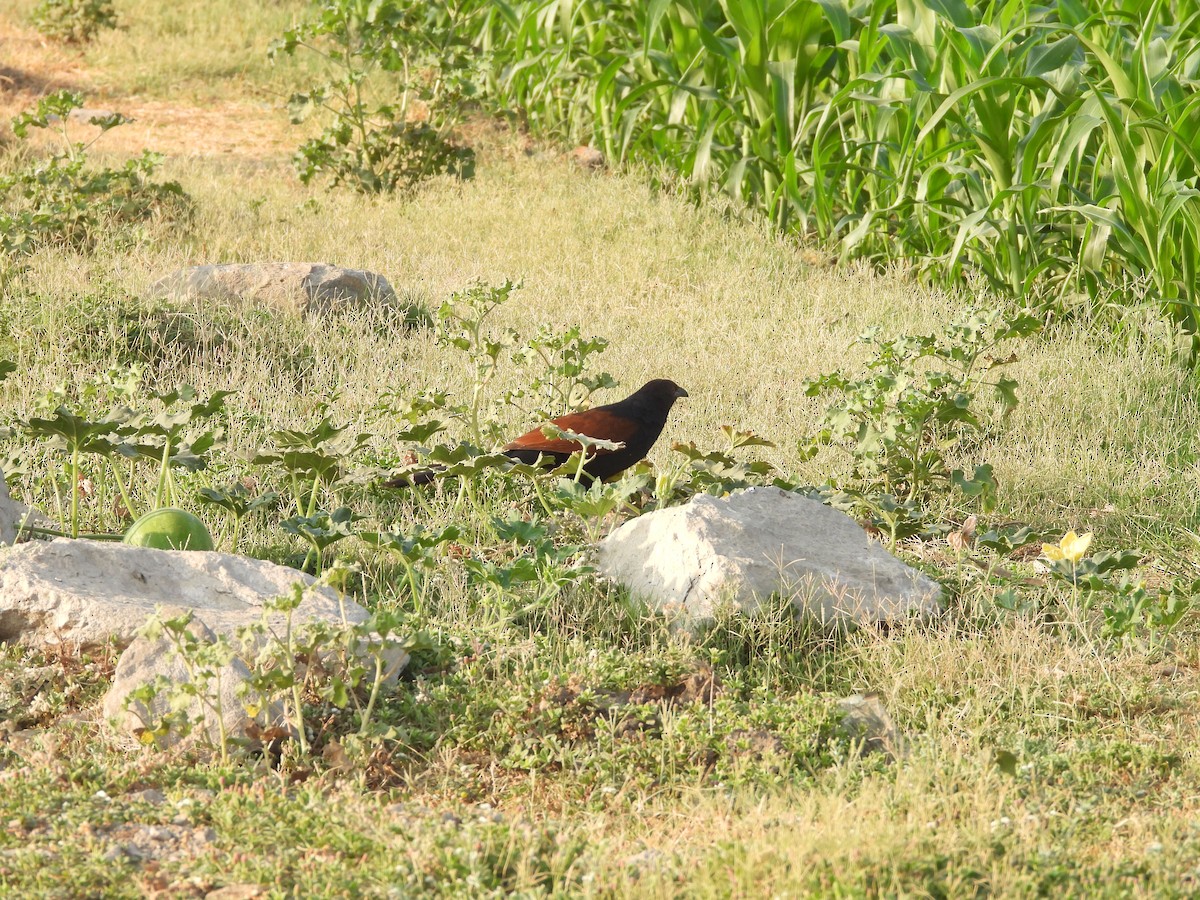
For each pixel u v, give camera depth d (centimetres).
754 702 774
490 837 588
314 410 1240
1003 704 799
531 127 2712
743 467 1097
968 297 1844
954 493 1209
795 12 2034
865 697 792
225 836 589
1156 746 732
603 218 2186
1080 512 1207
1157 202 1594
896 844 555
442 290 1825
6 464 1014
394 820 607
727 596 876
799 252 2084
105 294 1555
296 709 680
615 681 776
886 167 2053
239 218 2097
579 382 1231
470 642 809
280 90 3059
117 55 3200
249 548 1000
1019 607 951
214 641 728
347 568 689
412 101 2847
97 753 682
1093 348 1605
